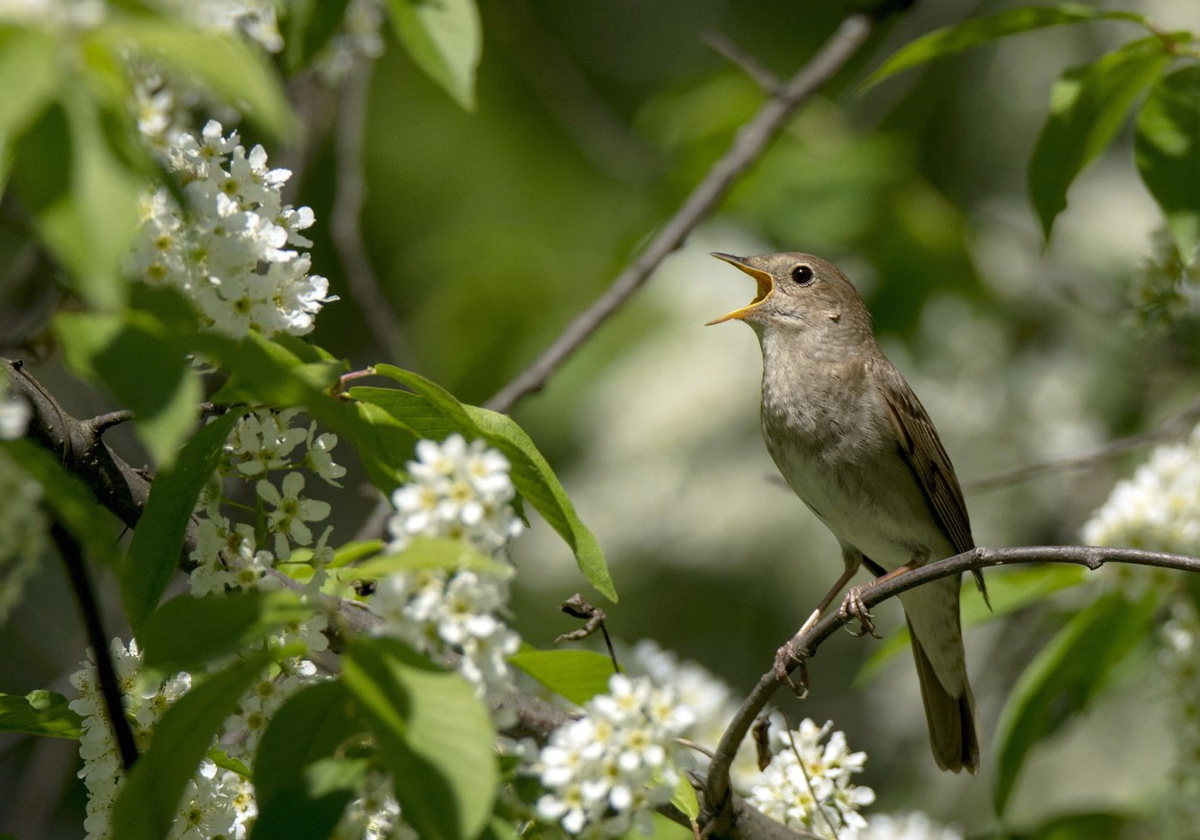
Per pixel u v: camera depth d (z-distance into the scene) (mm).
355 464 16578
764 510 16875
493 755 3760
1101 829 9320
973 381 16234
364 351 17734
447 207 18469
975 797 14250
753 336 17469
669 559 16812
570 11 19781
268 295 4941
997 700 14352
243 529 5012
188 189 4961
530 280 17141
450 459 4254
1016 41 17859
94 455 5746
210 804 5160
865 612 7953
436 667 3939
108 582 10336
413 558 3943
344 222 11695
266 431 5129
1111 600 8805
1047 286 16172
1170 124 7688
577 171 18641
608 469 17141
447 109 18578
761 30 19781
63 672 12539
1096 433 15633
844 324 10633
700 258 17922
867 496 10367
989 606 8695
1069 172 8289
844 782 6586
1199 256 9719
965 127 18000
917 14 17281
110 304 3369
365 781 4320
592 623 5688
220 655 4109
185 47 3514
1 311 9242
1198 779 8953
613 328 17422
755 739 6594
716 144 15086
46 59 3377
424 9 6320
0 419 3887
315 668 5109
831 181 14766
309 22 6789
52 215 3400
